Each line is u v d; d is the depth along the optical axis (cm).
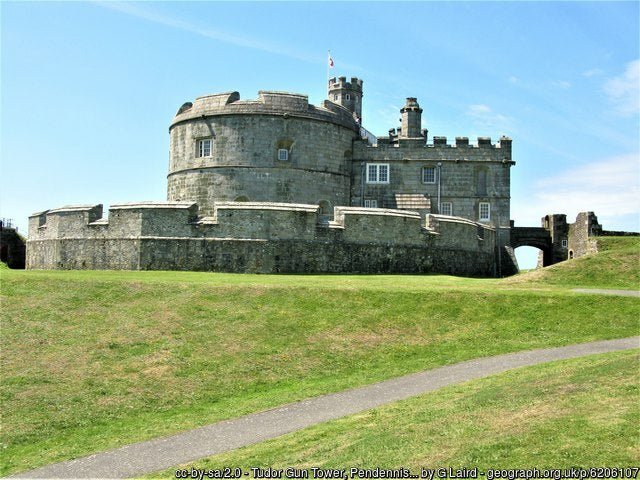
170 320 2727
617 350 2423
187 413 2012
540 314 2908
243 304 2908
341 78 7556
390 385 2173
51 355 2408
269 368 2355
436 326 2789
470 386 2042
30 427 1922
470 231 4862
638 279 3741
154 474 1564
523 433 1472
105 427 1931
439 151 5591
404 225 4375
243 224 4059
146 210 4141
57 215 4531
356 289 3098
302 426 1817
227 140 5072
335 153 5297
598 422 1481
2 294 2966
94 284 3119
